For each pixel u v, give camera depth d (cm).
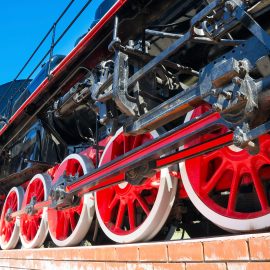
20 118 498
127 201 327
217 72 183
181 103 207
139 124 237
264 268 158
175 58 316
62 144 502
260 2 176
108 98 271
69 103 419
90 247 296
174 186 283
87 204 379
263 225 214
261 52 178
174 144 212
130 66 293
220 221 238
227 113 177
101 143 398
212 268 182
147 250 227
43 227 476
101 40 315
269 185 257
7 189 698
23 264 415
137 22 289
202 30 204
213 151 236
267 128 159
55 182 401
